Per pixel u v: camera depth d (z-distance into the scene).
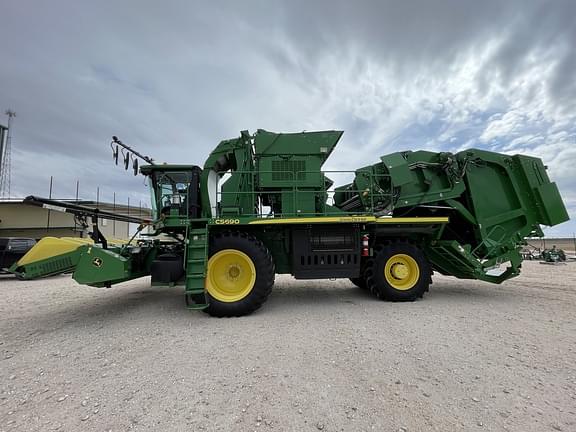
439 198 6.40
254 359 3.16
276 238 5.89
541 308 5.29
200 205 5.99
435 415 2.20
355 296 6.38
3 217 20.19
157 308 5.50
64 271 5.07
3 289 8.27
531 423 2.10
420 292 5.80
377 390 2.53
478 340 3.67
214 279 5.12
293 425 2.09
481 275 6.46
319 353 3.30
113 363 3.12
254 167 6.16
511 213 6.55
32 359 3.24
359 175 6.61
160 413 2.24
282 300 6.02
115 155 5.52
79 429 2.05
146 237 6.11
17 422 2.14
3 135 23.20
